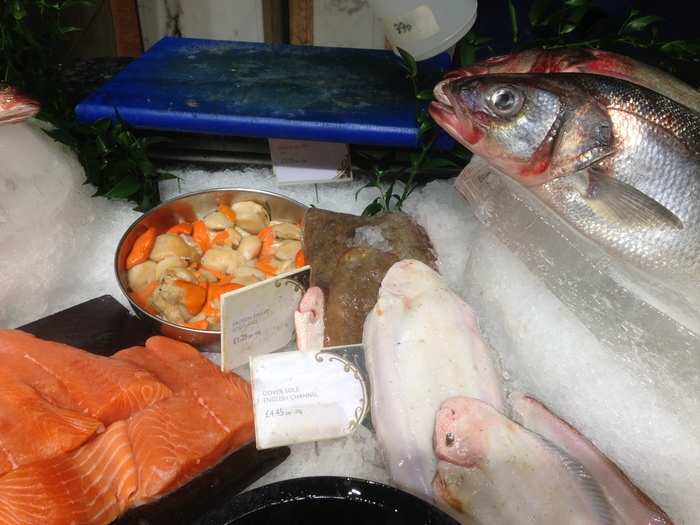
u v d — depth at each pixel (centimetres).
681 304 48
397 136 67
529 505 41
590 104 45
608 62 53
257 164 82
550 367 52
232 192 74
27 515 42
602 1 69
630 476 48
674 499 47
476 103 47
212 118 68
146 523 45
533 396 53
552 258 53
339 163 77
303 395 49
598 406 50
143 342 61
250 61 81
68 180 68
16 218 62
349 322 55
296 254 69
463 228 67
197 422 50
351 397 49
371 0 65
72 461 47
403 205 74
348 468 51
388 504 37
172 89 73
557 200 49
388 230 62
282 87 74
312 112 69
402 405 47
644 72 53
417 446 46
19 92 60
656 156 45
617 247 48
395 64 81
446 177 77
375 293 56
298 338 53
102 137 70
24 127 65
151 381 52
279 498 38
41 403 49
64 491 44
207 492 48
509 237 55
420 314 51
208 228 73
